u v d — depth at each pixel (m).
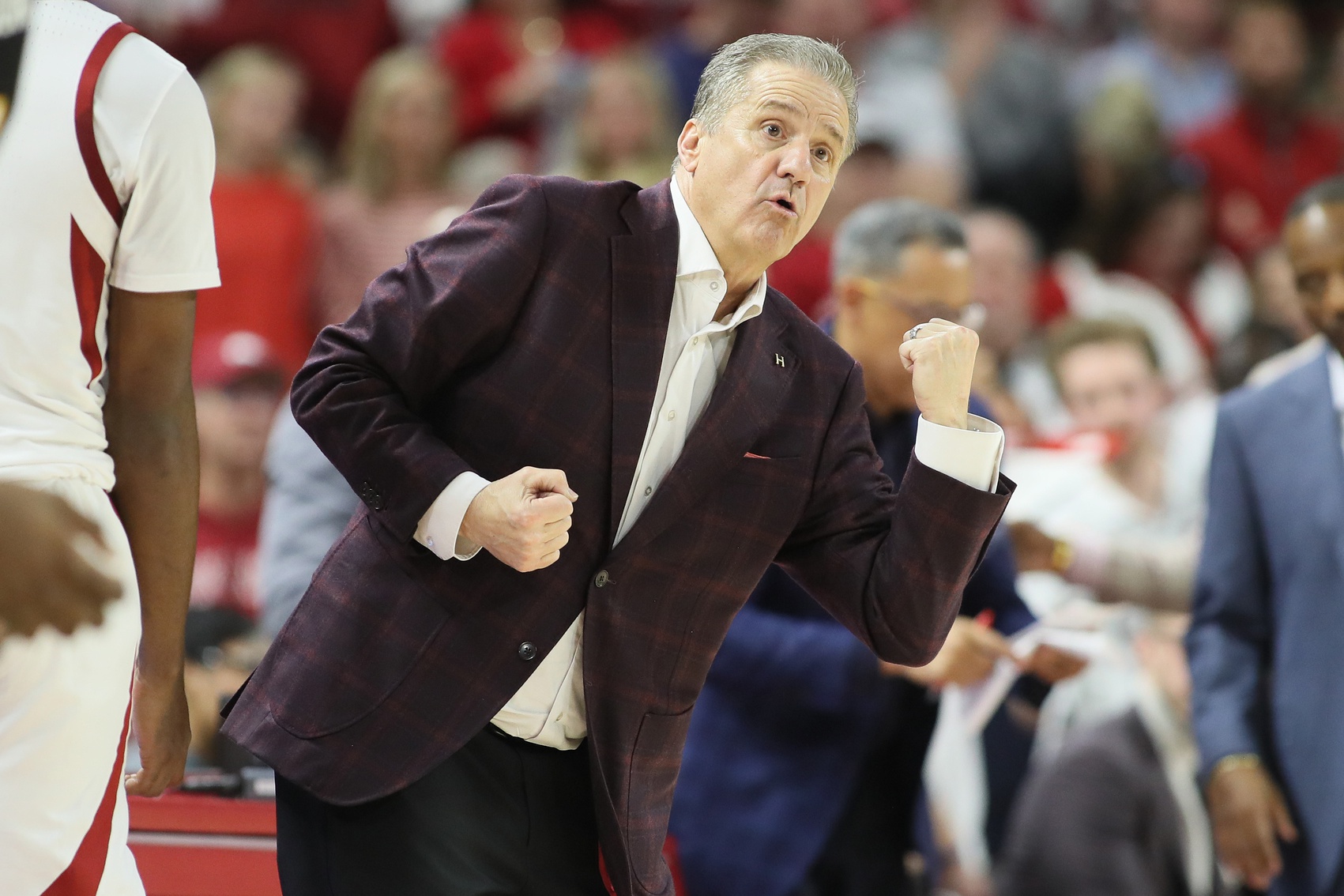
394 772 7.63
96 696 6.97
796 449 8.25
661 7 27.11
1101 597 13.65
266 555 12.04
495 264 7.70
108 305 7.33
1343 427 11.83
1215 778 11.62
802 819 11.08
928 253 11.45
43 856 6.89
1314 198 11.98
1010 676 11.55
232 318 20.83
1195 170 25.95
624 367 7.82
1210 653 11.99
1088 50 29.61
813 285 19.97
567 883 8.21
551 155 24.55
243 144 21.59
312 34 25.19
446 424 7.82
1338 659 11.48
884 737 11.41
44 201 6.98
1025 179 24.39
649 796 8.12
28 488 4.38
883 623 8.14
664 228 8.04
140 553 7.57
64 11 7.15
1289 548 11.73
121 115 7.10
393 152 21.50
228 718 7.95
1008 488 7.98
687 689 8.17
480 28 25.47
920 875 12.05
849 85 8.19
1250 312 20.03
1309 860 11.45
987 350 17.59
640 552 7.82
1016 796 14.92
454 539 7.43
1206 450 16.98
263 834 9.45
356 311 7.89
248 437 15.73
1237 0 28.84
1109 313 17.75
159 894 9.36
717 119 8.05
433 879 7.72
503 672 7.72
